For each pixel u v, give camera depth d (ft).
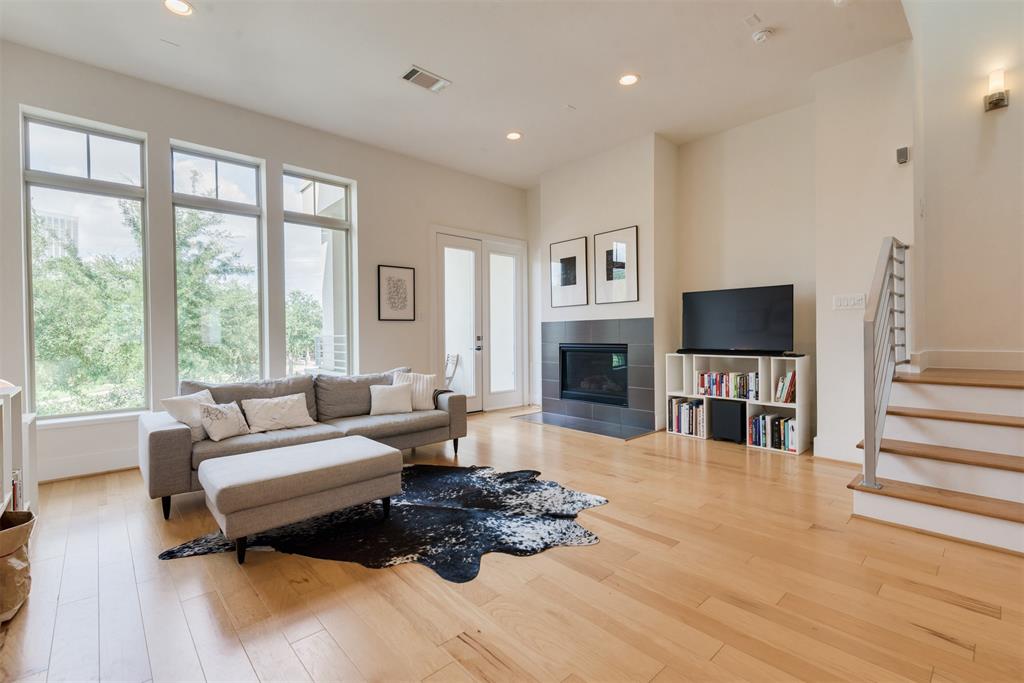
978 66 11.92
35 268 10.73
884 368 9.02
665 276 15.72
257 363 13.88
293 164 14.21
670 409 15.26
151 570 6.72
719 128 14.94
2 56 10.02
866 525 7.98
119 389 11.71
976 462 7.66
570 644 5.05
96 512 8.87
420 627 5.38
